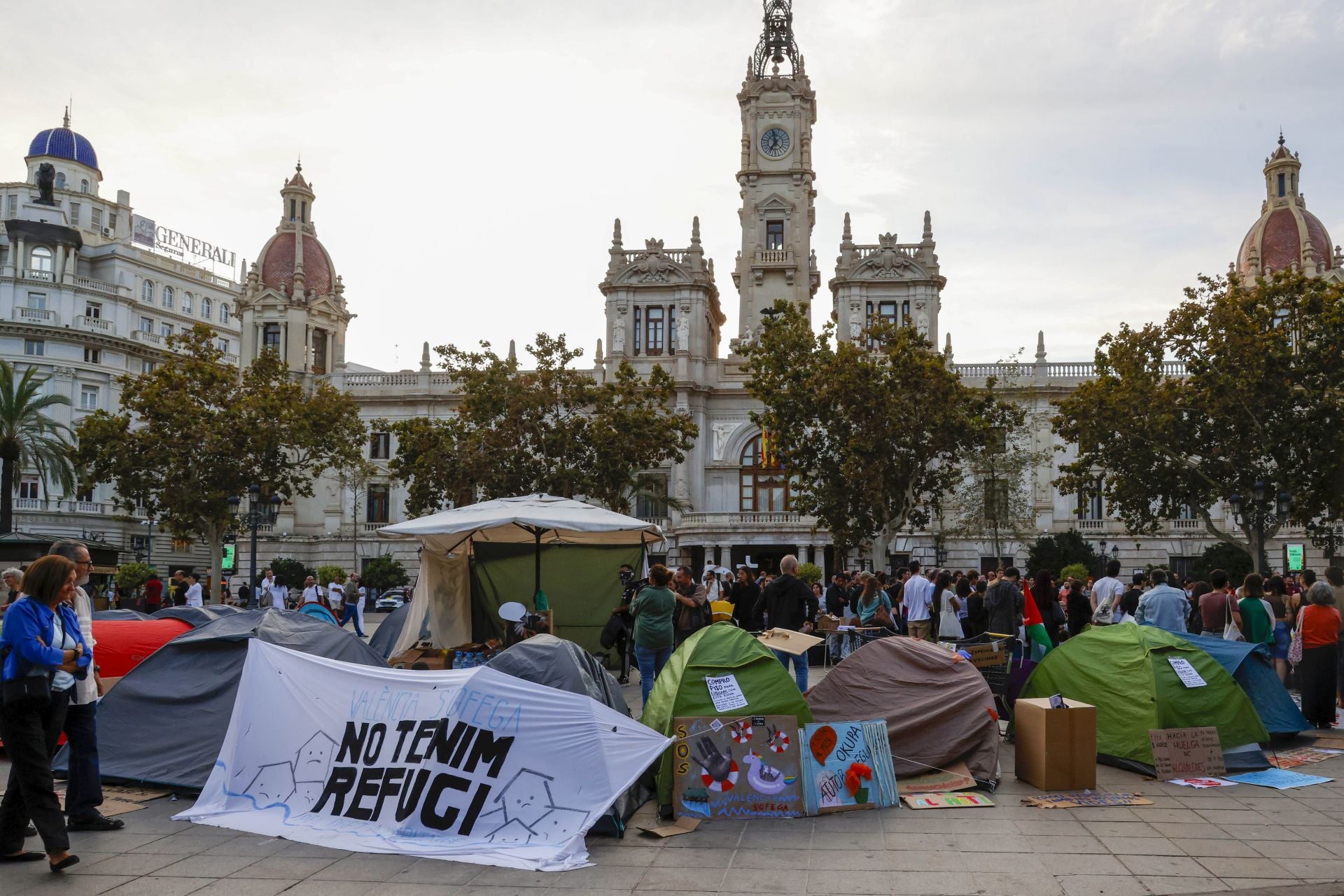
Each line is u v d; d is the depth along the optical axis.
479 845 9.89
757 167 70.88
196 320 95.94
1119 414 41.94
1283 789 12.39
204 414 49.25
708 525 60.91
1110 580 21.53
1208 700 13.62
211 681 13.13
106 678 15.28
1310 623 16.77
